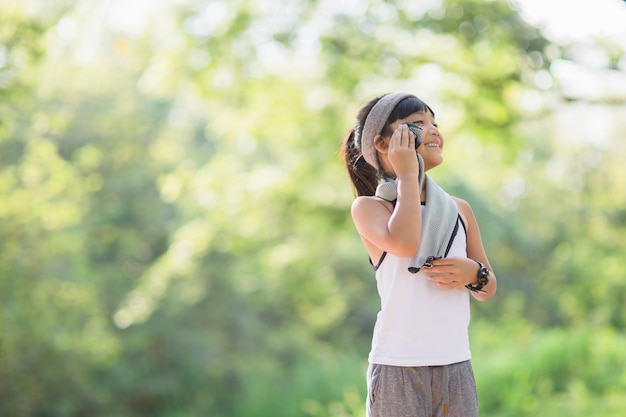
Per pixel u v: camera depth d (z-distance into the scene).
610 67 7.93
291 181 12.39
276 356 18.78
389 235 2.59
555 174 19.94
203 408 17.73
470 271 2.65
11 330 13.13
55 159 13.35
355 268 21.58
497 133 9.18
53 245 13.96
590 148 18.28
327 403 12.84
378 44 9.30
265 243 15.34
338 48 9.51
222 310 17.97
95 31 8.88
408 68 9.21
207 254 16.64
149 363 17.95
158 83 10.27
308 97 10.88
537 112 8.84
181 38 9.95
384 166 2.83
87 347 14.73
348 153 3.08
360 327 21.58
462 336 2.70
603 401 8.27
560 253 20.25
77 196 16.44
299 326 19.89
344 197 12.74
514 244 20.80
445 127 9.52
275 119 11.18
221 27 9.80
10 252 13.19
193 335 17.97
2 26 8.05
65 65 11.63
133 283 20.33
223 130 11.71
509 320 18.70
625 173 18.48
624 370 9.21
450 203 2.75
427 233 2.67
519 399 8.32
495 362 9.53
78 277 15.31
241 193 12.48
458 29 8.59
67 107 18.91
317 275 18.22
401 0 8.95
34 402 13.93
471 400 2.67
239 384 18.08
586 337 10.09
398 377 2.63
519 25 8.40
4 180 12.72
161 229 21.06
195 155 21.42
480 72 8.75
